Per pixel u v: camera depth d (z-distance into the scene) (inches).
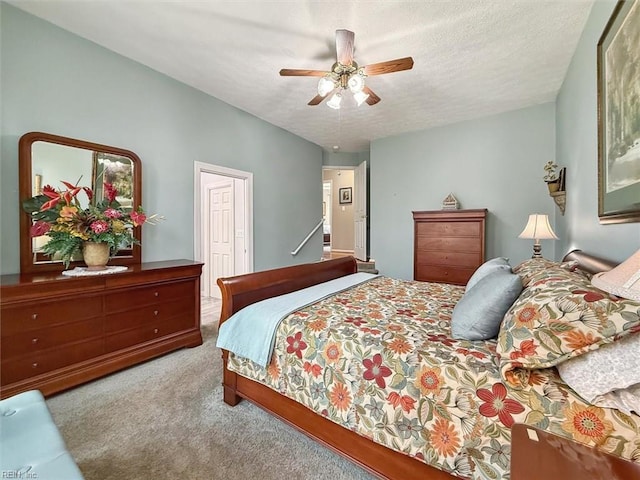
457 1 75.2
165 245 118.1
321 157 214.4
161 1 77.2
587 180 84.2
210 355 99.0
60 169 88.8
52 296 72.1
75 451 55.2
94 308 80.2
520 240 147.8
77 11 81.5
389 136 188.1
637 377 30.5
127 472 50.7
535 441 30.5
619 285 36.6
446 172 167.3
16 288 66.6
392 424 43.8
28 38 82.7
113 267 92.0
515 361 37.1
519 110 145.5
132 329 88.7
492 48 95.4
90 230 84.4
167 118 117.6
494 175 153.4
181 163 123.4
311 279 97.3
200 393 75.6
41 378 70.8
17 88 81.3
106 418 65.1
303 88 126.1
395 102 137.2
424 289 88.5
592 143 79.3
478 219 139.7
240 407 69.9
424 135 174.6
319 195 212.7
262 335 60.8
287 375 57.0
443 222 147.9
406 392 42.9
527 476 26.0
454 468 38.4
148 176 112.0
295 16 81.5
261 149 163.8
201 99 130.6
